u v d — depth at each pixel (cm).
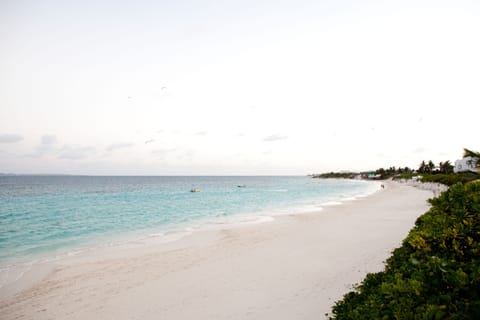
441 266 322
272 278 918
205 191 6488
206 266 1085
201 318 692
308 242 1367
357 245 1255
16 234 1827
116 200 4200
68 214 2739
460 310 249
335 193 5706
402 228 1586
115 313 745
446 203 587
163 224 2167
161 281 952
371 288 382
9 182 11675
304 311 683
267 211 2845
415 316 260
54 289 920
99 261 1208
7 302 837
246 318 674
